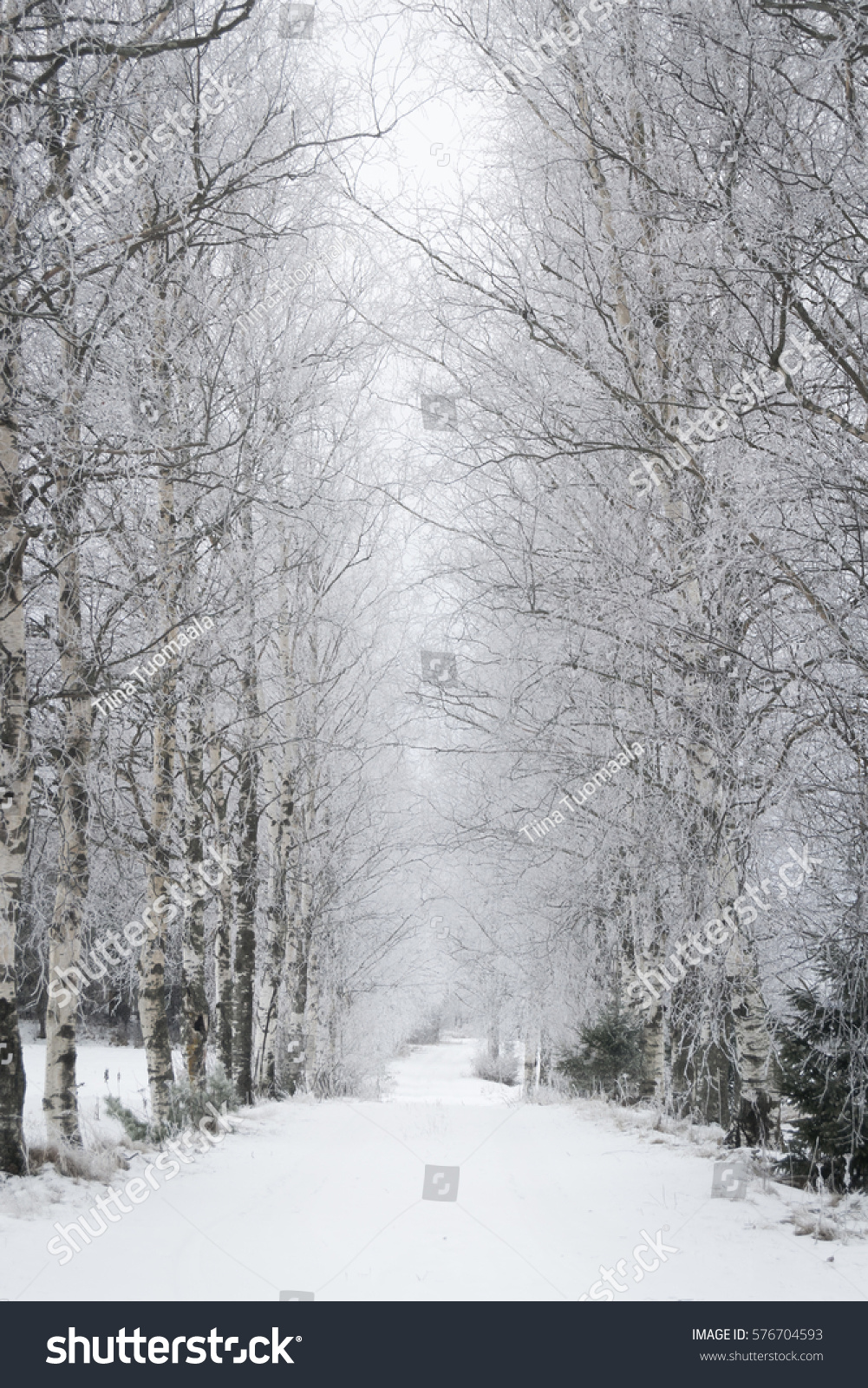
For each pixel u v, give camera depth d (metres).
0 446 9.41
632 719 10.75
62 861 10.47
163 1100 12.38
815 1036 9.34
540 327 9.55
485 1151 12.42
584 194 10.35
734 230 7.89
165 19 9.20
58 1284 6.25
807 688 8.13
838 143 7.75
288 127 11.45
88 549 10.78
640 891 12.26
